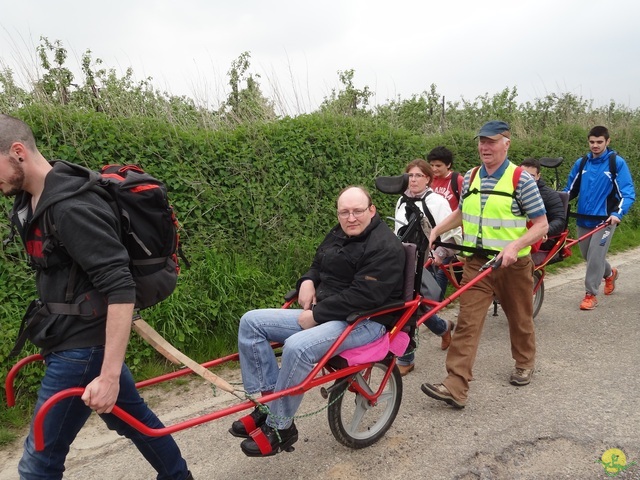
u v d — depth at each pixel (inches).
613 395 160.4
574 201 384.2
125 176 95.4
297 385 113.6
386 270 121.0
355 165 267.9
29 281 176.2
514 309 165.6
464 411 154.3
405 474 125.4
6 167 83.5
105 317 90.5
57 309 88.7
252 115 266.4
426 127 394.0
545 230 149.5
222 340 198.4
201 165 219.0
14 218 91.6
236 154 229.3
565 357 192.4
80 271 88.7
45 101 211.8
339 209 126.1
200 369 102.7
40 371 161.8
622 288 284.7
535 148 378.9
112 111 229.3
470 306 155.5
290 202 244.2
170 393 172.4
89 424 153.7
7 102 209.9
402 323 131.5
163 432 95.3
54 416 90.7
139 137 206.2
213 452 138.1
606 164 244.1
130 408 101.1
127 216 89.5
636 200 447.8
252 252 227.9
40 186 87.5
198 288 201.3
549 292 280.8
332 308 119.6
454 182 212.1
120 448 141.7
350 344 121.2
